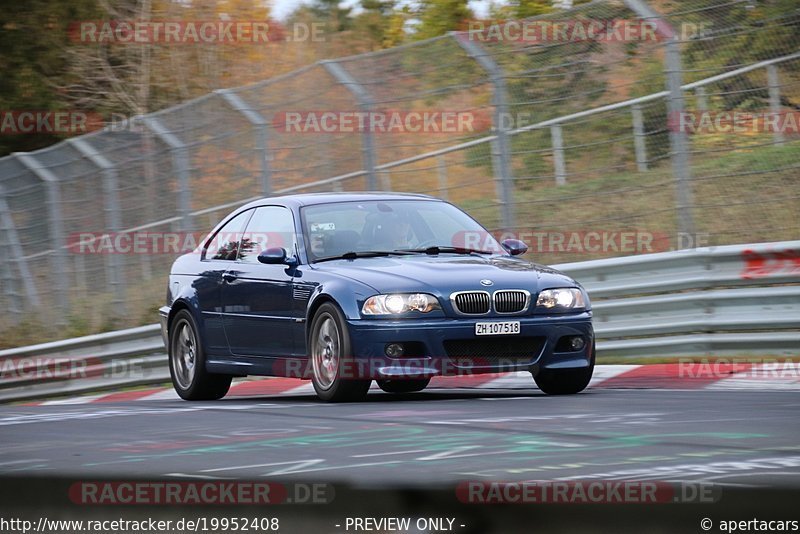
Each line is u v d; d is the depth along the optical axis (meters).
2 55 71.88
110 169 42.38
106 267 43.22
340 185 35.22
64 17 73.00
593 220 31.28
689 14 29.39
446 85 33.25
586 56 30.92
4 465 12.61
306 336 22.19
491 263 22.31
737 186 30.06
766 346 26.53
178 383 26.92
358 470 10.95
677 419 14.98
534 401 19.31
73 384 38.41
